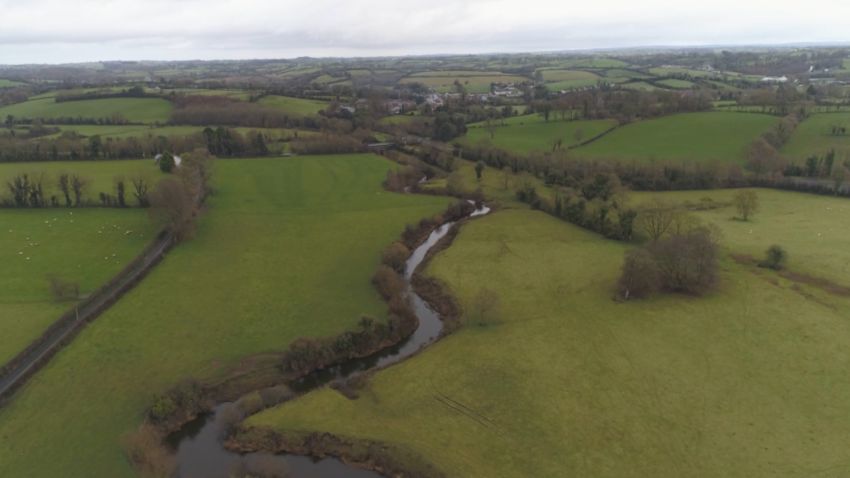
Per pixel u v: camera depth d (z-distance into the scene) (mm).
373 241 93562
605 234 94938
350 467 45625
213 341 62438
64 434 47750
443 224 105812
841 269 76125
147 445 45844
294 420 50156
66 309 66188
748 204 98188
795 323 63094
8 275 74750
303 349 59375
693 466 43375
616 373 55688
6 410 50094
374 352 63406
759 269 77250
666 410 50000
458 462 44656
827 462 43000
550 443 46594
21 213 99188
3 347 58312
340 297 73812
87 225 94188
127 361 58000
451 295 74938
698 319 65000
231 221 101625
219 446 48219
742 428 47281
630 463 44031
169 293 73125
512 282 77938
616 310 68250
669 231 86688
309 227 99938
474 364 58125
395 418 50469
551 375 55750
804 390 51844
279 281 77938
